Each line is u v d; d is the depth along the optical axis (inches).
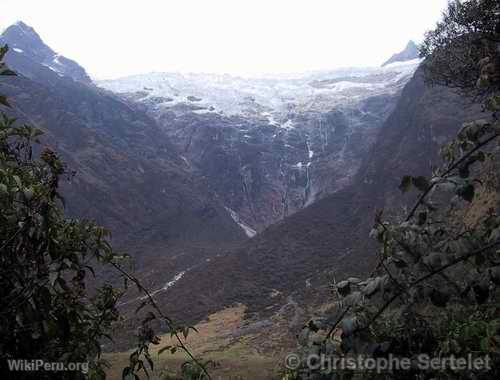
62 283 85.6
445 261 65.8
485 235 67.6
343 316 71.2
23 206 87.5
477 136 71.1
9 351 92.1
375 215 71.7
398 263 67.4
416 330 75.1
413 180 71.2
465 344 76.4
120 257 102.6
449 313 82.5
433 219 71.8
